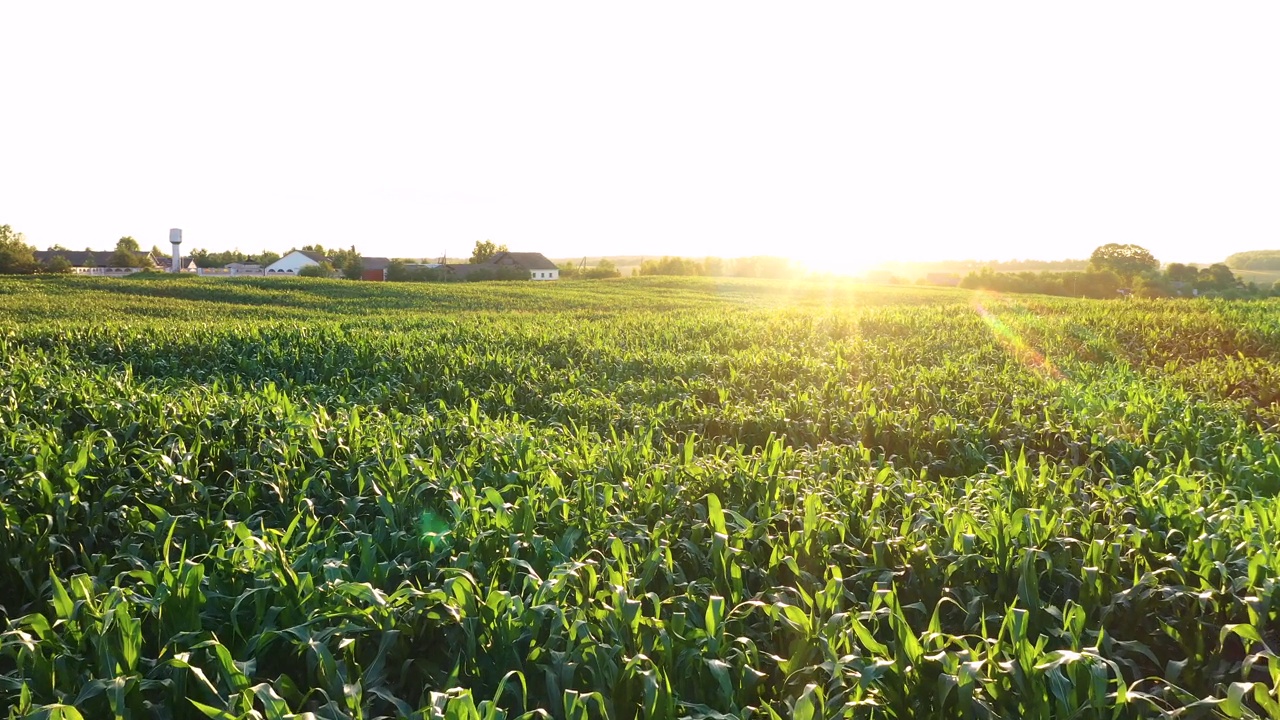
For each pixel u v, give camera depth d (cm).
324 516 648
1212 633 474
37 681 359
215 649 366
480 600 418
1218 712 382
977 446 886
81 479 651
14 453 719
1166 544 529
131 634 364
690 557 542
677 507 625
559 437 902
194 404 905
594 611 418
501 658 398
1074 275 9719
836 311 2816
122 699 331
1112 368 1471
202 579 445
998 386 1270
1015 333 1970
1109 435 895
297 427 810
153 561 546
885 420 978
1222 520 537
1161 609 485
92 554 582
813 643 410
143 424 848
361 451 756
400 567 479
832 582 440
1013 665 359
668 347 1847
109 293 5238
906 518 573
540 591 420
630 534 565
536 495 608
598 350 1725
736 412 1048
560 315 3781
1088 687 364
